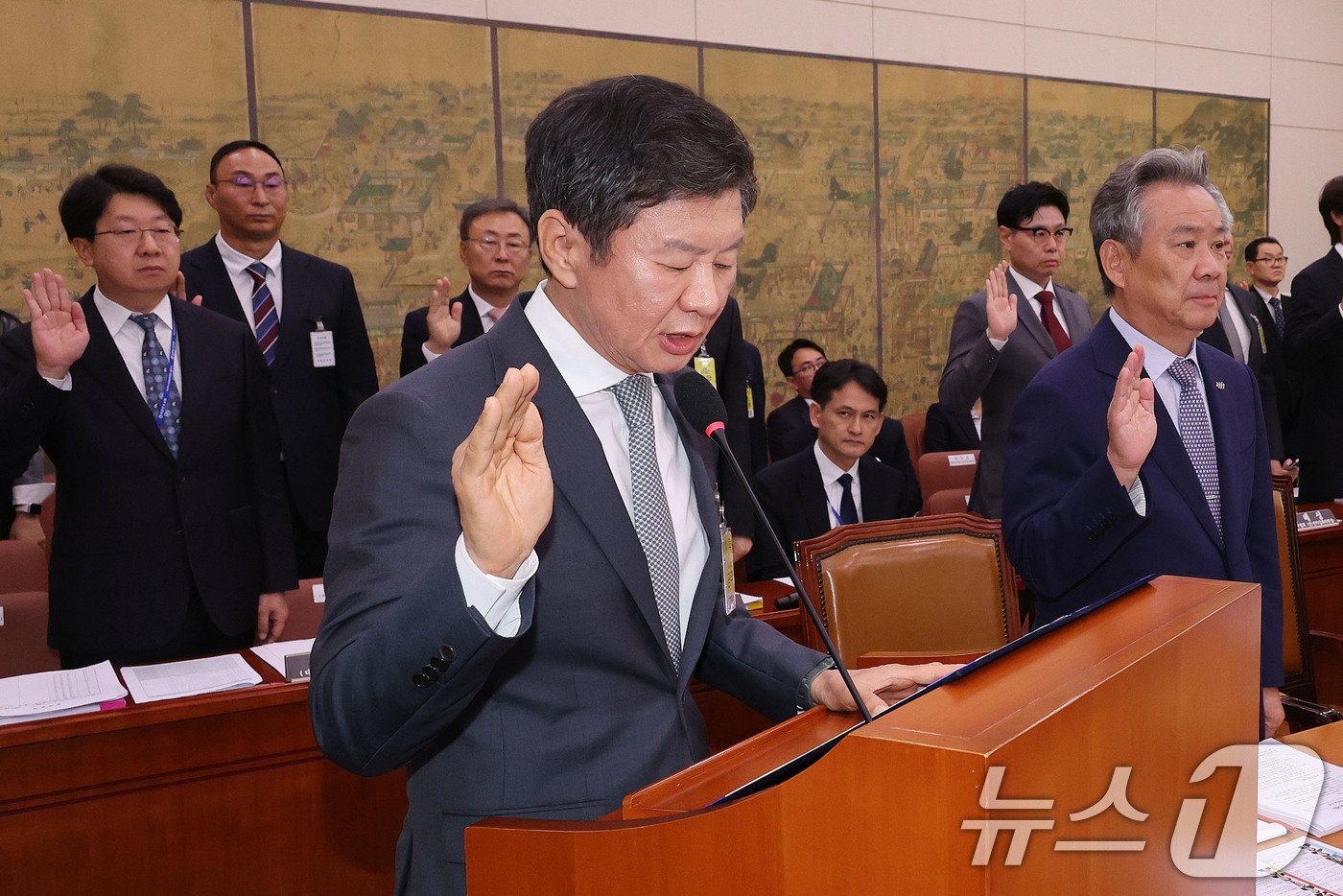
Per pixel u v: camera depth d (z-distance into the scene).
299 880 2.33
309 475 3.65
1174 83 8.25
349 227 5.35
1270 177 8.82
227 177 3.61
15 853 2.06
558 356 1.21
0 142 4.53
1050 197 3.73
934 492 4.75
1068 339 3.78
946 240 7.34
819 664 1.28
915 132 7.14
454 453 1.03
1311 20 8.89
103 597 2.64
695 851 0.77
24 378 2.52
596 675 1.16
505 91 5.69
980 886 0.64
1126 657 0.82
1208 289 1.89
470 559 0.94
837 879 0.70
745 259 6.61
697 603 1.27
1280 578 2.13
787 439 5.61
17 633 2.64
